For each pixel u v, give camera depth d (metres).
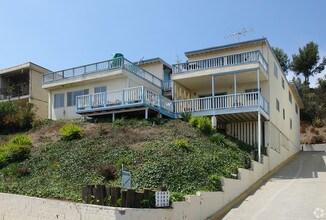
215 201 14.04
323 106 58.50
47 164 17.75
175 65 27.06
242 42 27.55
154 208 11.00
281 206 14.83
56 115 30.83
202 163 16.19
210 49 28.73
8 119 28.09
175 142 18.06
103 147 18.81
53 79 31.05
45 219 12.41
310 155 36.34
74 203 11.58
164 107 25.69
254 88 27.11
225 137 24.12
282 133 30.77
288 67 69.94
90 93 29.11
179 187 13.60
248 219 13.21
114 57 29.61
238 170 17.25
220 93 28.62
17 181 16.42
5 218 14.03
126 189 11.09
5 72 37.66
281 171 24.95
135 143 19.23
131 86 27.59
